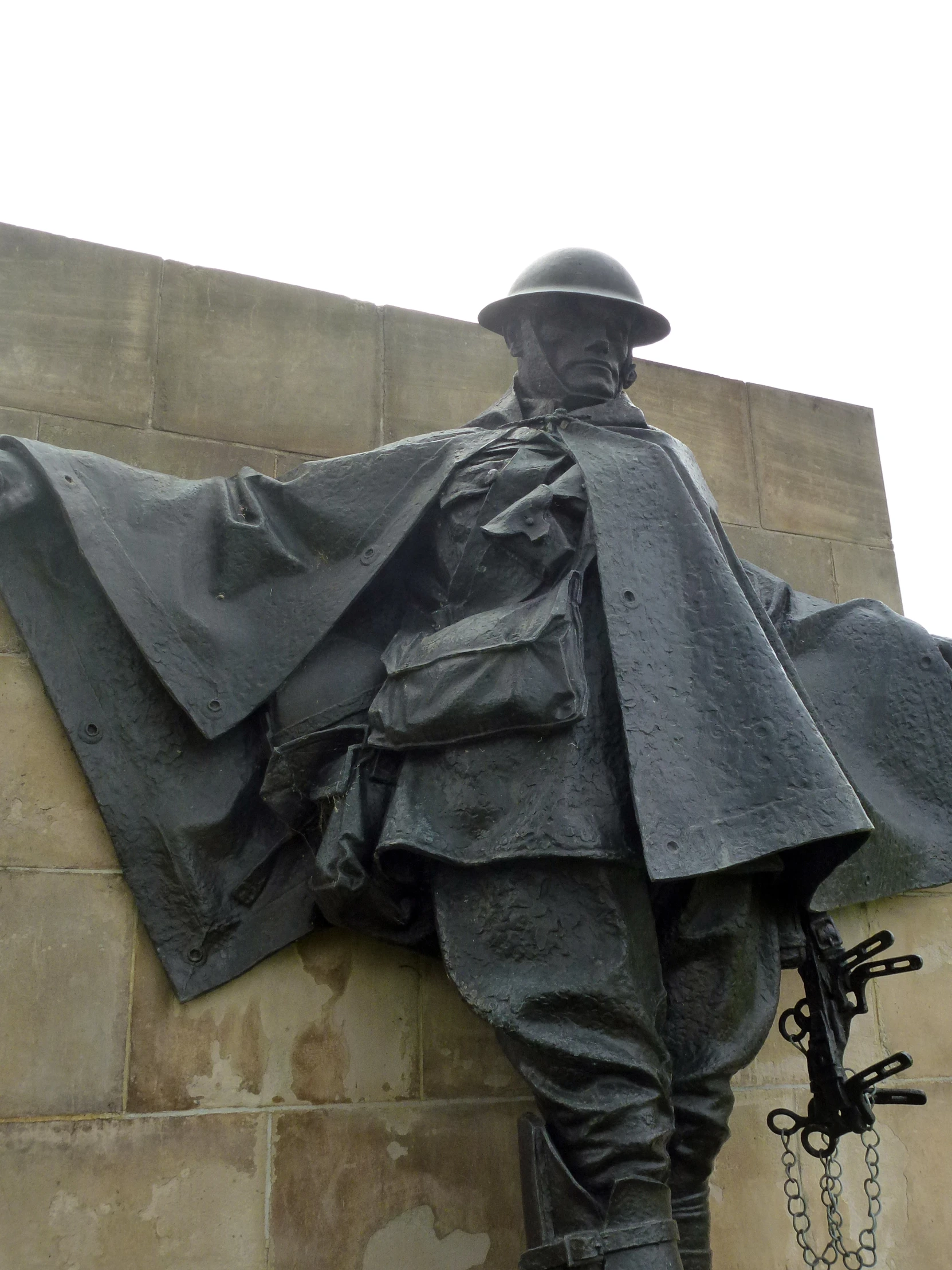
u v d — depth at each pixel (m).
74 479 3.88
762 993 3.62
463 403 5.39
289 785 3.80
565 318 4.31
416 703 3.56
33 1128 3.51
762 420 6.12
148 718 3.88
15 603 3.87
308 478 4.17
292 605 3.97
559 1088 3.27
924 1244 4.65
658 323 4.39
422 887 3.67
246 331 5.08
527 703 3.40
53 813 3.82
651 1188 3.17
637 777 3.31
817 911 3.99
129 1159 3.58
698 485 4.17
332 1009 3.96
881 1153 4.71
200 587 3.92
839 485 6.20
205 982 3.77
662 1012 3.39
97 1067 3.63
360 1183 3.82
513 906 3.36
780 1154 4.56
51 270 4.80
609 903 3.33
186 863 3.79
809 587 5.92
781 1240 4.45
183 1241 3.56
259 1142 3.74
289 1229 3.69
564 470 3.93
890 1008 4.92
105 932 3.76
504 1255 3.92
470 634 3.61
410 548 4.11
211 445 4.87
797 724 3.45
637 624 3.55
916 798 4.60
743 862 3.28
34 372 4.66
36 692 3.90
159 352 4.89
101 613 3.92
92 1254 3.46
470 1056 4.10
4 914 3.67
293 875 3.94
